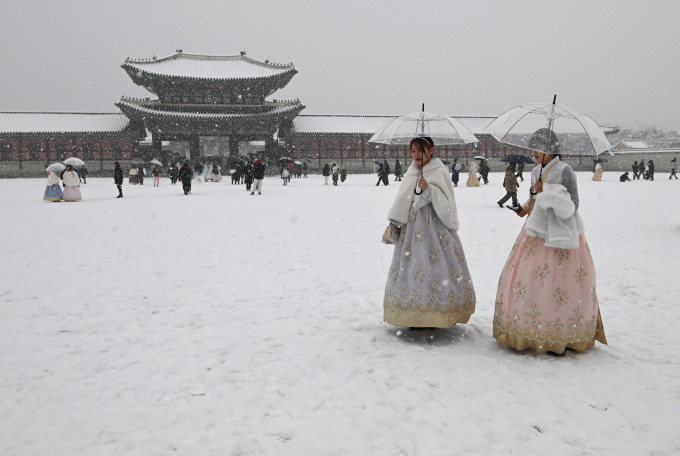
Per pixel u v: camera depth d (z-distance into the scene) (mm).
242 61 64438
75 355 4043
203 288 6207
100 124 59812
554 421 2982
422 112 5145
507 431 2873
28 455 2639
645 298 5605
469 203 17859
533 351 4152
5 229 11531
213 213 15039
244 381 3549
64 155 58156
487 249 8719
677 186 28078
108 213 15102
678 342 4277
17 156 56906
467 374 3652
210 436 2822
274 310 5289
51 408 3154
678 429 2904
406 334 4555
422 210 4453
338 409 3135
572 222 3904
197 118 58625
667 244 9055
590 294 4043
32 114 59250
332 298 5773
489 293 5973
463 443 2750
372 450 2684
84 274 6965
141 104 58750
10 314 5121
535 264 4066
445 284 4359
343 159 65562
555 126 4105
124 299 5699
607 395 3324
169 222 12820
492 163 67812
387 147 66438
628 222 12141
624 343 4297
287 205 17781
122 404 3207
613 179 40312
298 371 3713
